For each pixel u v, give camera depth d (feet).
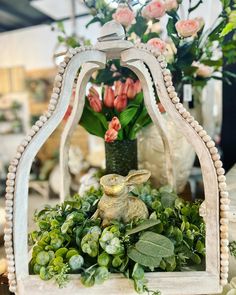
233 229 1.93
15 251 1.64
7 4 8.07
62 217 2.01
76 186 6.19
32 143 1.62
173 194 2.28
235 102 3.72
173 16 2.69
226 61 3.43
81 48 1.68
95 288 1.64
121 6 2.65
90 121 2.80
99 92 3.00
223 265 1.63
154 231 1.80
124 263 1.64
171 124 2.80
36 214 2.26
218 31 2.81
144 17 2.73
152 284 1.64
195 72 3.09
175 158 2.89
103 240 1.65
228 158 3.86
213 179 1.57
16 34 11.12
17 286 1.66
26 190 1.63
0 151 11.96
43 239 1.79
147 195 2.22
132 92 2.67
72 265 1.64
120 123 2.62
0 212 3.02
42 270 1.64
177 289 1.65
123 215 1.86
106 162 2.91
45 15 8.93
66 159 2.56
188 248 1.79
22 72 11.39
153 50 1.66
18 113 11.71
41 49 10.95
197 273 1.67
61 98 1.66
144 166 3.05
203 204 1.72
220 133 4.02
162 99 1.65
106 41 1.69
